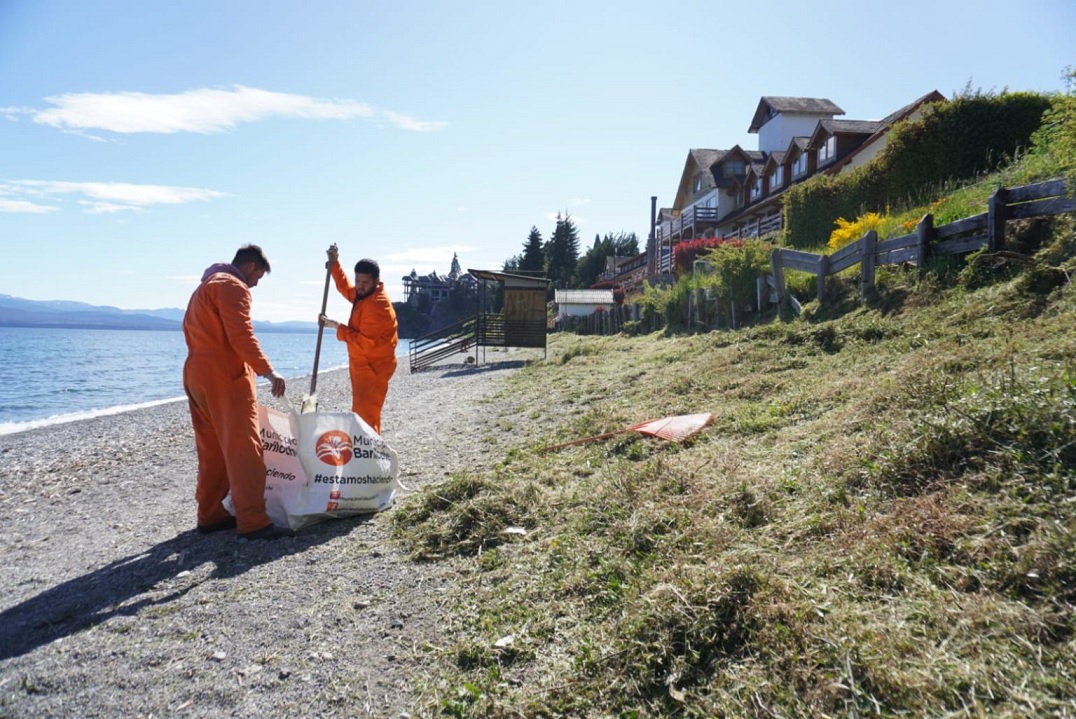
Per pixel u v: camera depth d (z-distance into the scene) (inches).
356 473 186.1
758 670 87.4
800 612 94.5
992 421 127.9
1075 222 238.7
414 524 172.9
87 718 101.5
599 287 2388.0
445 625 119.0
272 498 180.4
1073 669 74.4
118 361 1910.7
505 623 115.8
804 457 159.3
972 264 268.7
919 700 75.1
